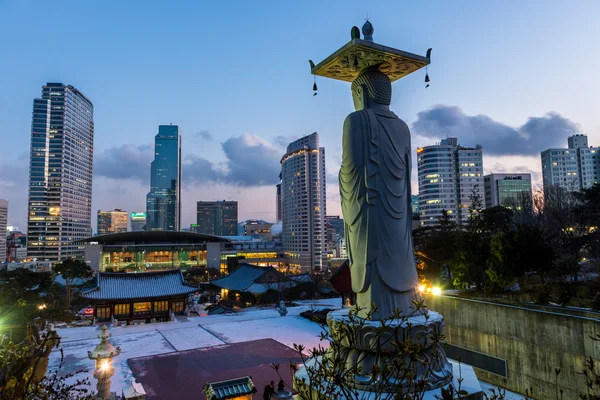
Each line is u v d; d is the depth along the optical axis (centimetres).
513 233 3138
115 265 14200
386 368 682
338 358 690
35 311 4706
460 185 14838
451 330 2466
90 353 1983
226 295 7631
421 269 4303
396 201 1769
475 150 15038
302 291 6950
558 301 2714
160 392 2477
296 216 18712
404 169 1836
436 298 2581
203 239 15712
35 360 668
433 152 15012
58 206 19975
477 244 3366
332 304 5922
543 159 15938
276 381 2614
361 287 1697
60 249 19875
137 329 4378
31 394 704
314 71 1931
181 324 4619
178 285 5412
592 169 15175
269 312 5266
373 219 1719
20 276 6588
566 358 1833
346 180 1800
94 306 5019
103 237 14475
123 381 2675
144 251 14462
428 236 5609
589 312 1916
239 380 1884
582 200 6206
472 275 3309
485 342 2239
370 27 1759
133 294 5106
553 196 6756
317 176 18450
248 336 3938
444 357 1616
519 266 2975
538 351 1958
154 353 3369
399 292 1692
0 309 4128
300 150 18625
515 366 2067
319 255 18062
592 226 5578
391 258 1703
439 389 1433
